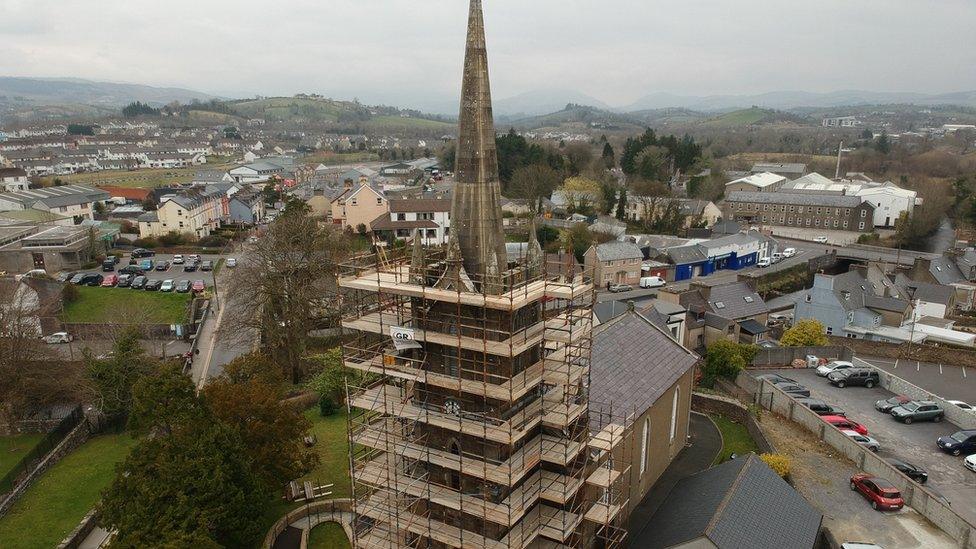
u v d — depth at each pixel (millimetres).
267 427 48969
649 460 49125
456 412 33312
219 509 40906
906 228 155125
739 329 89438
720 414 64062
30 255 117125
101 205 171000
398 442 35469
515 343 30625
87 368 67938
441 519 36250
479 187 31219
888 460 52625
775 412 64375
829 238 167750
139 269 119250
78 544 48500
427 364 33719
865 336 90938
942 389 72562
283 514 50844
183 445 43812
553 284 33062
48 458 60125
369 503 38094
